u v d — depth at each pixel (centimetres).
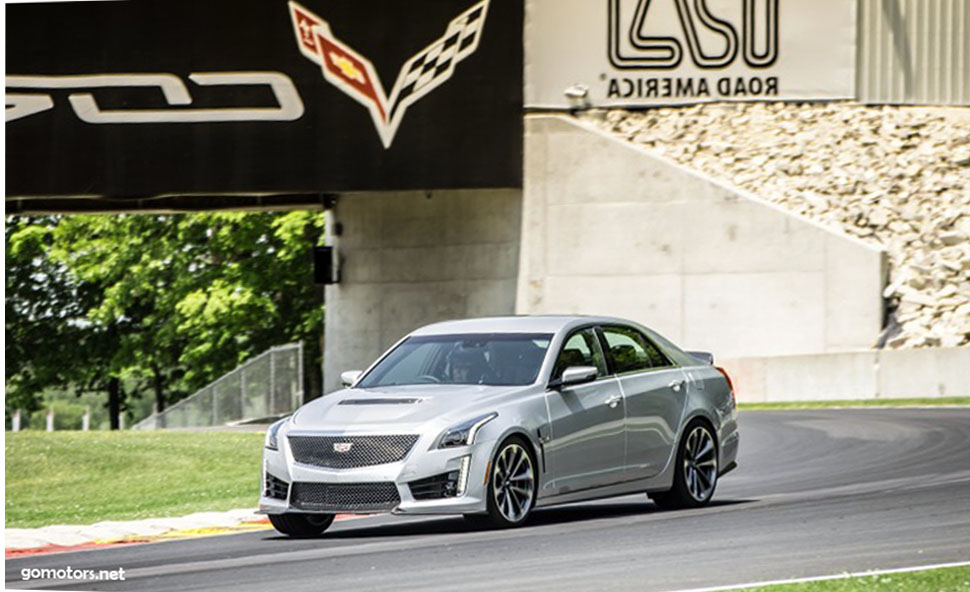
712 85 12888
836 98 12912
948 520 3759
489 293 12369
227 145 11969
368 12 11881
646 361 4322
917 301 11019
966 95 12938
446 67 11906
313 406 3966
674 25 12825
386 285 12912
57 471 6788
